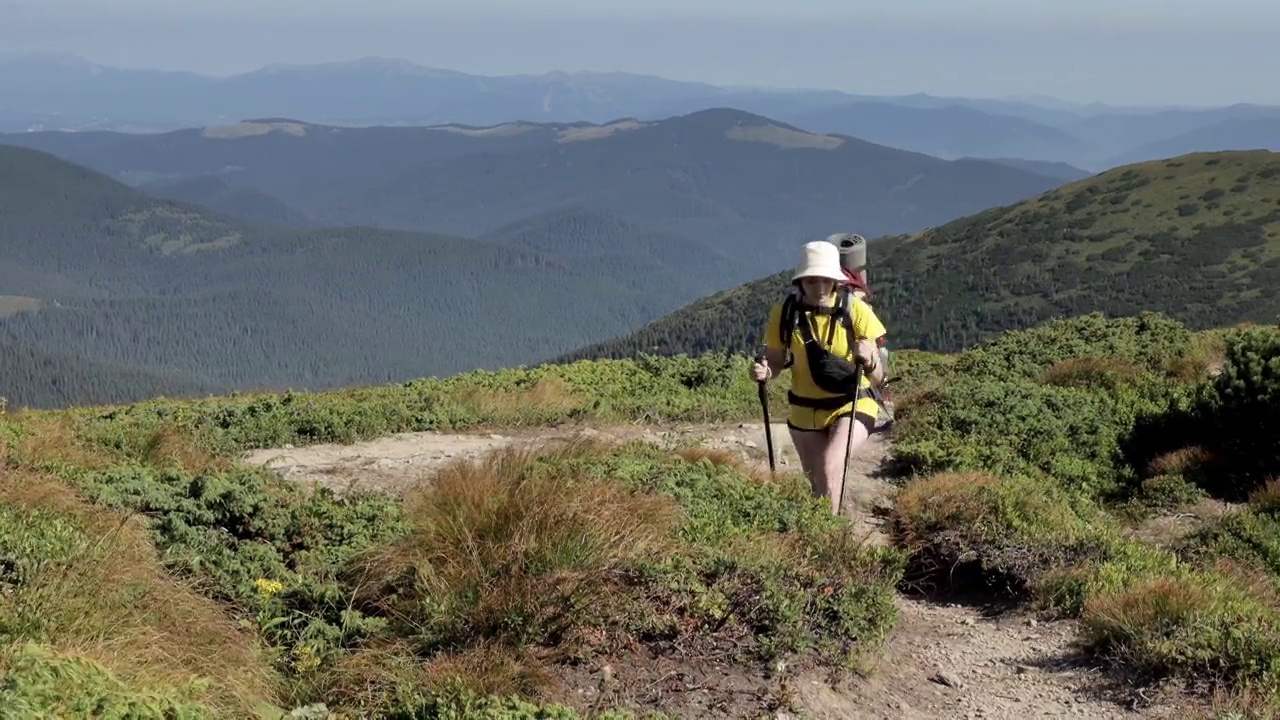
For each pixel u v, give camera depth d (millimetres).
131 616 5195
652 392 17578
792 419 8883
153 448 10945
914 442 13156
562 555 6125
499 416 14523
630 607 5895
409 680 5156
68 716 3672
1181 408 13945
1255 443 12578
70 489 7090
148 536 6496
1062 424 13609
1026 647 6973
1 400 12109
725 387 18641
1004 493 9578
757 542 7047
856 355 8508
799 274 8461
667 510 7180
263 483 7703
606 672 5469
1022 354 20078
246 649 5410
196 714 4184
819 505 8281
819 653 6059
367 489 9234
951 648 6922
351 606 6016
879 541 9469
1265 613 7000
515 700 4809
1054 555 8305
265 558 6594
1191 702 5836
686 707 5312
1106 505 11898
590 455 9227
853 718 5543
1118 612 6703
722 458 10109
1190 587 7055
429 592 5906
